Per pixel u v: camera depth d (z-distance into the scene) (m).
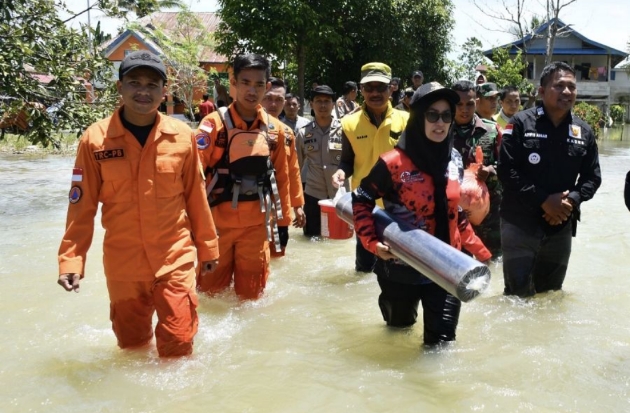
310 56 25.50
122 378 3.55
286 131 5.68
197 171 4.07
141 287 3.93
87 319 4.60
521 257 5.07
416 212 3.96
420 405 3.21
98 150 3.79
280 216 5.28
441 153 3.90
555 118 5.00
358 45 26.47
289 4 22.25
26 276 5.71
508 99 7.90
